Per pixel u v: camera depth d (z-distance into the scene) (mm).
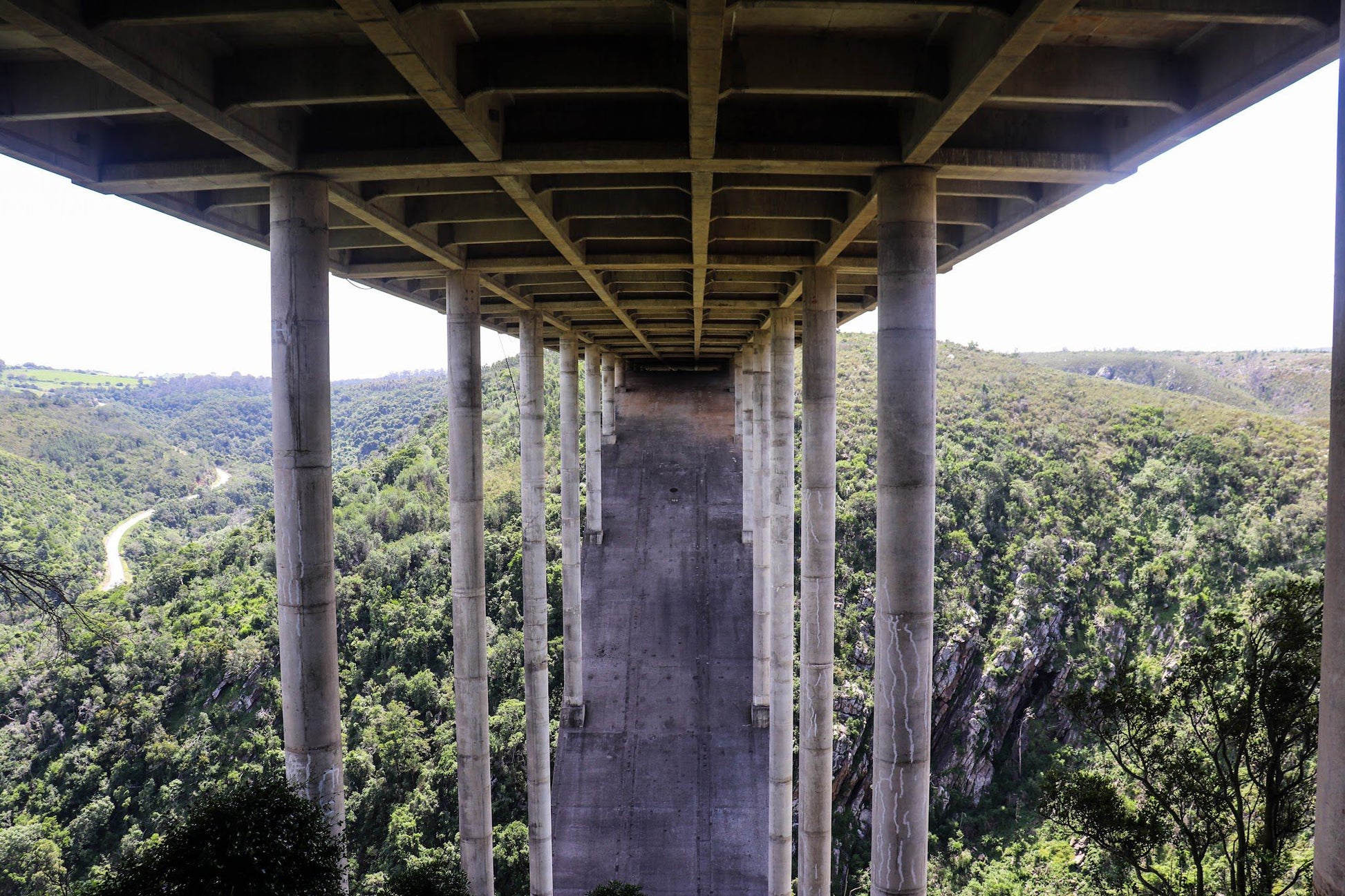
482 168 13930
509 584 64625
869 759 57312
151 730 54969
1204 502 76000
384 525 77125
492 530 71312
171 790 50531
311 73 11688
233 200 16734
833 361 23062
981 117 13891
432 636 59375
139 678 58094
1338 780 6668
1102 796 18828
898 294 14008
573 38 11406
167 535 106188
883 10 10281
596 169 13984
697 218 17391
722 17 8180
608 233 20484
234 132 11969
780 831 29922
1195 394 180500
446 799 48906
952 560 71125
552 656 57812
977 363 113500
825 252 20578
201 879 11109
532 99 13516
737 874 37188
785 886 30156
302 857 11672
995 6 9133
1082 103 11914
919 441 14109
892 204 13914
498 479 81812
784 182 15875
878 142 13688
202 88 11336
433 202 18797
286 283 14062
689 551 55312
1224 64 11133
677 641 49156
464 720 24703
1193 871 22750
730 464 63031
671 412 69875
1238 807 18031
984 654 66438
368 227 20000
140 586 71562
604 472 62938
